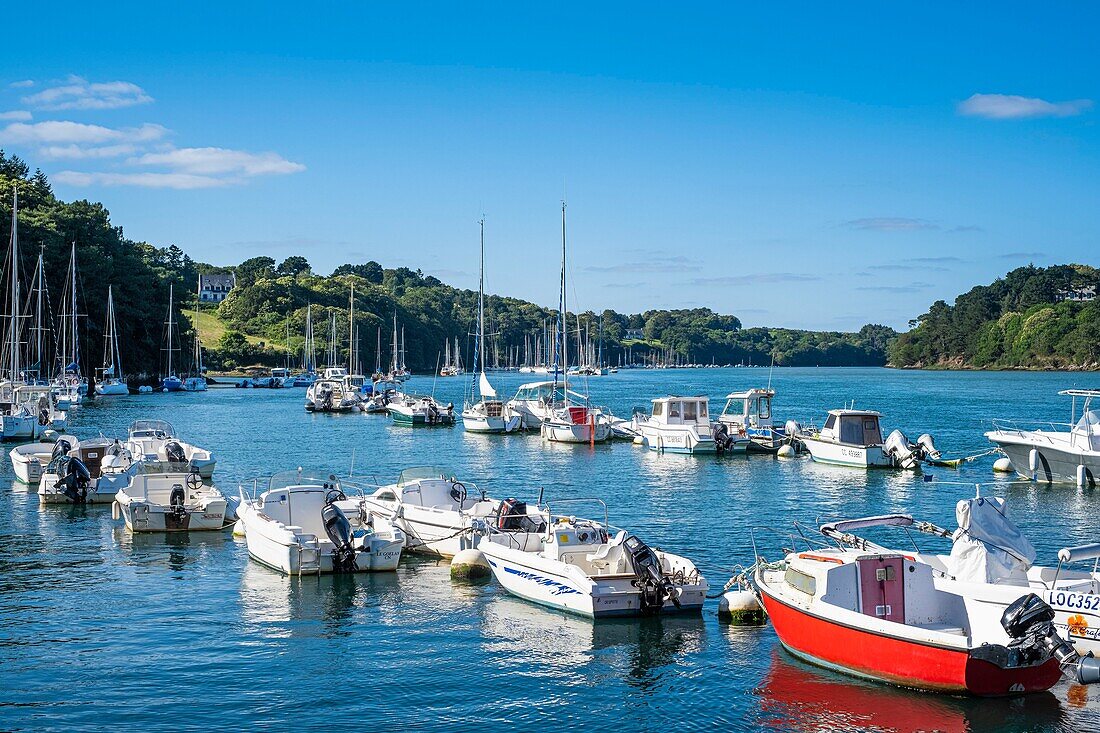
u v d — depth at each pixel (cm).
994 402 12938
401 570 3234
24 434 7375
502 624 2645
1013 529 2495
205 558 3384
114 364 14312
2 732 1930
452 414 9625
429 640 2511
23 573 3167
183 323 16738
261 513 3384
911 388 17800
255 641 2495
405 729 1983
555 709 2088
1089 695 2141
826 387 18488
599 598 2638
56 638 2506
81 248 14338
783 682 2225
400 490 3641
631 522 4128
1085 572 2530
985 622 2302
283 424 9575
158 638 2512
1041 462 5309
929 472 5816
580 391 17288
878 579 2355
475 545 3256
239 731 1959
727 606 2661
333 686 2197
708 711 2078
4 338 11862
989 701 2094
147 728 1964
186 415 10512
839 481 5444
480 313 9562
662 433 6969
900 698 2127
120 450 4862
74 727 1962
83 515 4188
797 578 2430
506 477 5628
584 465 6222
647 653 2416
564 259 8225
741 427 6875
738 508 4522
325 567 3142
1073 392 5306
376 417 10656
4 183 14475
